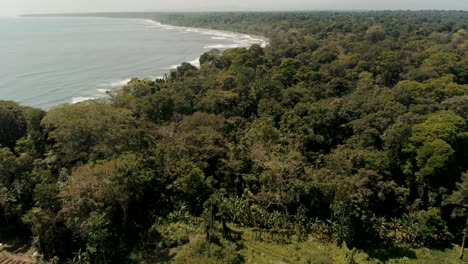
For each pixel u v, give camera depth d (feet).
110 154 143.33
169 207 142.72
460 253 124.36
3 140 171.12
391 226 133.08
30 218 116.06
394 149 159.94
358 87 258.16
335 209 128.06
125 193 122.42
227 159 158.30
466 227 123.95
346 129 190.08
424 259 121.29
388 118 180.86
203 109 215.10
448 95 215.31
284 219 135.64
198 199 138.21
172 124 188.24
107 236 112.27
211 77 274.77
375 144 169.37
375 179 142.61
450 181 142.10
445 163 139.64
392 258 121.29
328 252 122.11
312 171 148.77
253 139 183.01
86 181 117.08
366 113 196.24
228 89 246.06
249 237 128.98
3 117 171.63
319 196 139.95
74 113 162.71
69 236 116.47
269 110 215.10
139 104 205.26
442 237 131.44
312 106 203.00
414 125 164.86
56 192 119.55
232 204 137.80
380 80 284.41
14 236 128.16
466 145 155.74
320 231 132.77
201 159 154.92
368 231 127.85
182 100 213.25
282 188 141.79
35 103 260.01
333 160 152.35
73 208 113.19
